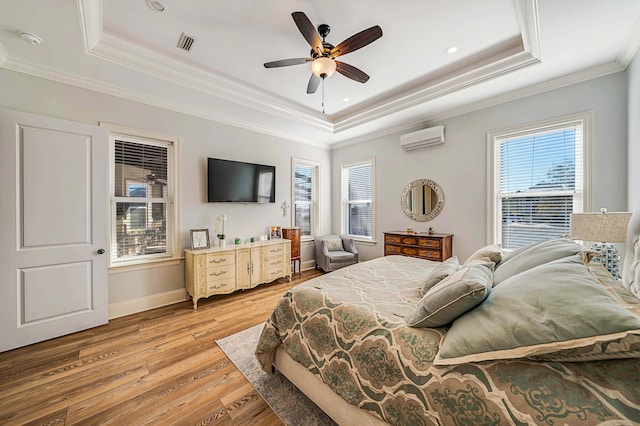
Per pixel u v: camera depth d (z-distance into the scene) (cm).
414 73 294
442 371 95
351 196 519
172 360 204
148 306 310
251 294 366
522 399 78
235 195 385
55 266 239
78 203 250
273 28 219
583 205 260
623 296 85
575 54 228
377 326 124
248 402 160
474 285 103
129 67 245
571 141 271
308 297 164
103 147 264
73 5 172
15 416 148
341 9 198
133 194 305
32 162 227
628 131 232
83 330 254
